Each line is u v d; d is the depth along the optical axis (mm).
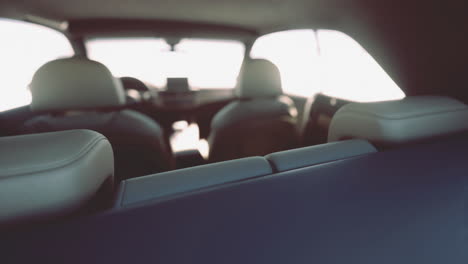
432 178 581
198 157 2184
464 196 522
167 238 391
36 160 388
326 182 559
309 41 2523
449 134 826
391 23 1222
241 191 516
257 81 1696
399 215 468
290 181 558
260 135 1668
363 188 540
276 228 423
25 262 341
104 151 498
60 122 1336
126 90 3012
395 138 748
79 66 1307
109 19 2807
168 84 3033
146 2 2387
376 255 390
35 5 2279
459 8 918
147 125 1538
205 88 3963
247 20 2975
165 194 501
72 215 417
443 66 1057
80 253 358
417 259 390
